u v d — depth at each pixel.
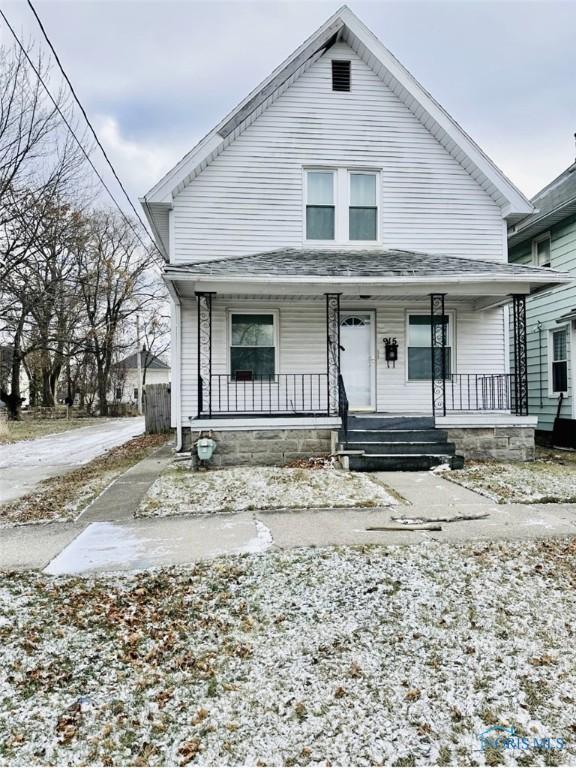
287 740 2.31
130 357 52.19
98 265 28.75
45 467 10.66
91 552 4.65
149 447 12.70
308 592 3.72
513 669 2.82
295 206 10.45
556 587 3.79
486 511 5.78
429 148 10.77
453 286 9.16
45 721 2.45
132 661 2.93
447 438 9.02
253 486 7.01
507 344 11.01
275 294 9.26
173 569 4.17
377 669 2.83
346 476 7.54
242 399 10.30
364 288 9.11
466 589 3.75
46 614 3.47
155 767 2.16
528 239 13.72
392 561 4.25
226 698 2.60
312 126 10.49
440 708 2.52
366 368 10.70
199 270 8.60
